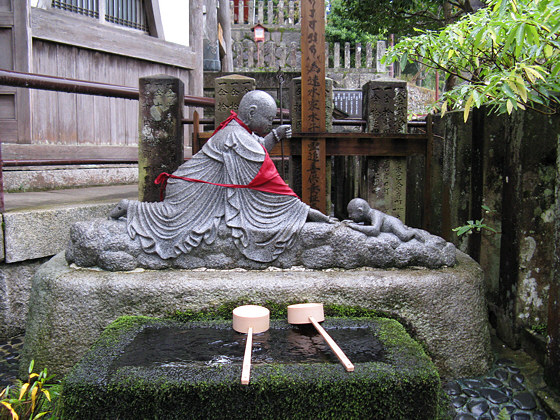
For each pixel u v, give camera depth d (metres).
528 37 2.87
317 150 4.29
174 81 4.22
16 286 4.07
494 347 3.69
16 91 6.23
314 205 4.34
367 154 4.38
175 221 3.39
